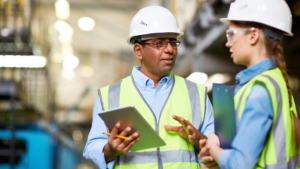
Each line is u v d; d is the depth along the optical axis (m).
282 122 1.63
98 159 2.10
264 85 1.61
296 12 4.59
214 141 1.77
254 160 1.56
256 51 1.76
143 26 2.25
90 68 16.86
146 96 2.25
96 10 15.40
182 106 2.22
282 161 1.60
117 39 16.77
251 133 1.57
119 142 1.90
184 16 8.00
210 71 6.74
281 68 1.75
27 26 6.24
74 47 16.64
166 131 2.14
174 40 2.28
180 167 2.09
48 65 8.48
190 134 1.98
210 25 5.72
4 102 6.92
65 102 13.54
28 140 6.25
